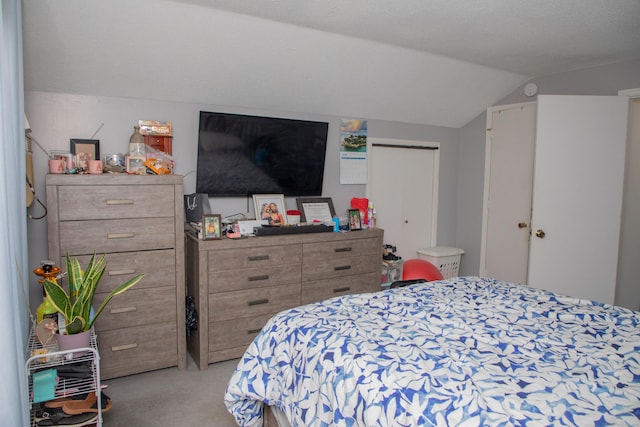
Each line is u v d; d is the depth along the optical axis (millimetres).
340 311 1844
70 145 2631
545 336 1592
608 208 3262
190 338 2908
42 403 1817
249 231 2920
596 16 2375
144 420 2141
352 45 2781
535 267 3330
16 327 1353
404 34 2658
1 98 1248
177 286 2652
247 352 1796
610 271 3297
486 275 4156
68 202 2316
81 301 1869
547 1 2184
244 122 3072
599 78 3340
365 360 1344
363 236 3285
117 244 2455
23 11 2045
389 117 3855
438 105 3840
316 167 3469
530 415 1067
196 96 2934
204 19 2318
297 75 2975
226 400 1770
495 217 4059
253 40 2553
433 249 4207
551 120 3229
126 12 2180
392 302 1975
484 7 2256
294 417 1485
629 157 3398
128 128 2801
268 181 3273
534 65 3355
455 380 1225
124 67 2543
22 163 1768
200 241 2627
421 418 1091
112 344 2490
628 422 1049
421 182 4227
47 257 2562
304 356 1526
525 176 3768
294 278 2979
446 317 1771
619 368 1342
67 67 2443
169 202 2578
